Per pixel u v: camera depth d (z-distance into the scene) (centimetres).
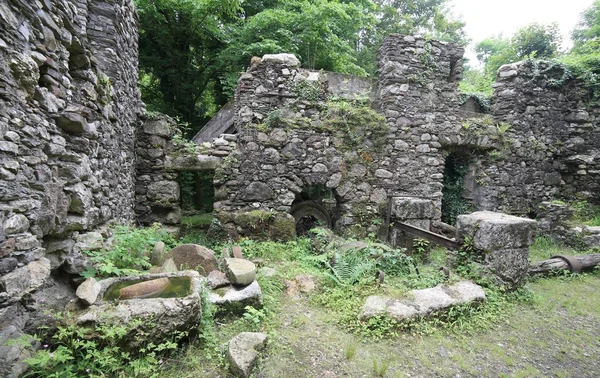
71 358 181
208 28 915
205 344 236
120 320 206
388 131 645
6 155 172
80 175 258
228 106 778
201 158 579
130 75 474
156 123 566
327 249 467
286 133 592
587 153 791
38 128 205
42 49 209
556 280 462
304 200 743
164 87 1015
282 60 598
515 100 759
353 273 371
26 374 167
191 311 227
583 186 805
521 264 392
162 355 215
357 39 1311
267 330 272
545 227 746
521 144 767
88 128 269
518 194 771
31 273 189
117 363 198
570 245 683
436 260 546
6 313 169
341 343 266
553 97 797
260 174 584
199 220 767
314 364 238
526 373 249
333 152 617
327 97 638
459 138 697
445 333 296
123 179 440
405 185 663
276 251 491
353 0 1109
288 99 603
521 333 309
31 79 191
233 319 283
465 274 399
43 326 191
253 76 596
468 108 874
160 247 347
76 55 266
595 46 941
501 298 364
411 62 655
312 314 310
